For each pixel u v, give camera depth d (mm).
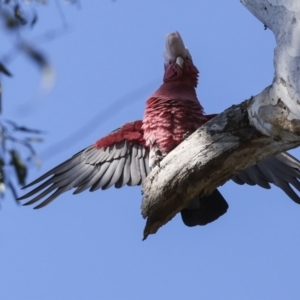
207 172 9523
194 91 11617
